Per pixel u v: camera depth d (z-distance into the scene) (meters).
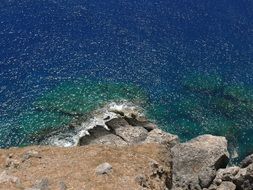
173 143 38.66
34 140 46.00
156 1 79.00
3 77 56.06
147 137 39.25
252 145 48.72
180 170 34.59
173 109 53.09
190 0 80.25
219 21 74.31
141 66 60.94
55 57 61.03
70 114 49.78
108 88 55.25
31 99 52.31
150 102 53.78
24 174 27.58
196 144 36.00
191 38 69.12
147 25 71.25
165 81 58.34
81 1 76.12
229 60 64.56
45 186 25.31
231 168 33.28
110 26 69.88
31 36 65.19
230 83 59.38
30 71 57.66
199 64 62.94
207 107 54.22
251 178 31.64
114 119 42.06
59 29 67.69
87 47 64.06
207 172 33.75
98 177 27.16
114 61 61.41
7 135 46.59
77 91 54.06
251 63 64.44
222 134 50.03
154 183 28.20
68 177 27.08
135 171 28.47
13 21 68.38
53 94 53.22
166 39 68.19
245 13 77.44
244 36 71.00
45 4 73.88
